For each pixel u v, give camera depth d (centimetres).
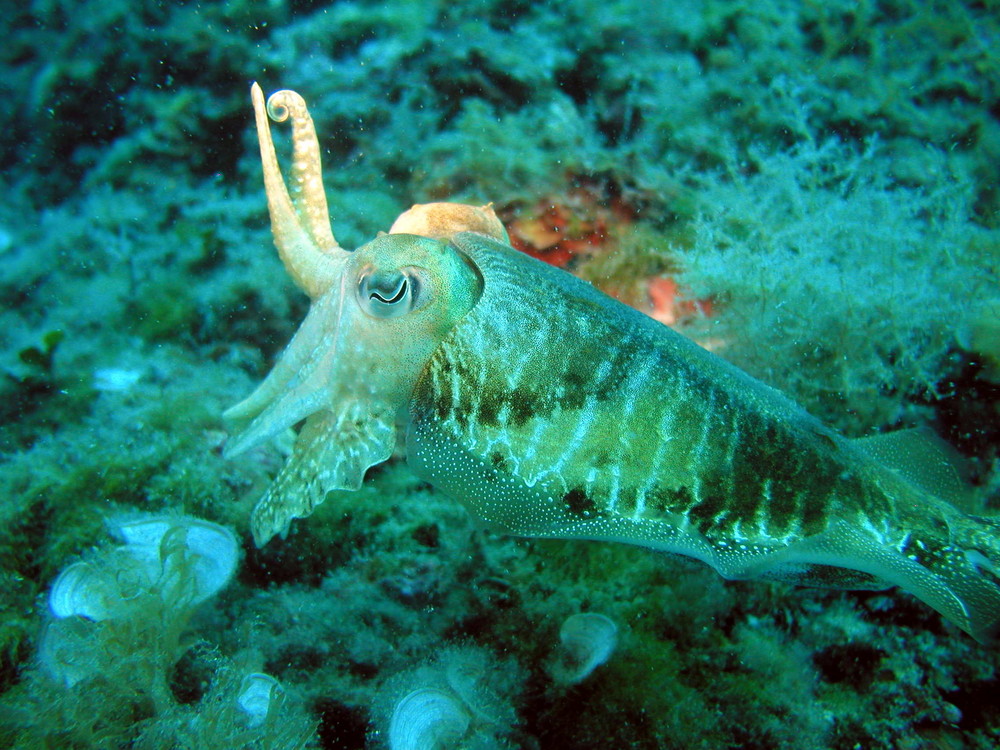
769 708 31
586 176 36
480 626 33
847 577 27
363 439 26
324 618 33
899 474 27
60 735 25
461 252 26
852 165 34
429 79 35
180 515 33
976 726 30
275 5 34
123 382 36
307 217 27
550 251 38
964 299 32
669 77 34
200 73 35
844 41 33
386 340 25
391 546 33
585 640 32
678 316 38
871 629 32
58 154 36
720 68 33
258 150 36
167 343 36
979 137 33
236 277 36
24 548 31
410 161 36
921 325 32
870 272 33
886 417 34
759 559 25
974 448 33
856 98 33
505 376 25
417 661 32
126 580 29
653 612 32
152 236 36
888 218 33
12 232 36
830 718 31
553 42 33
